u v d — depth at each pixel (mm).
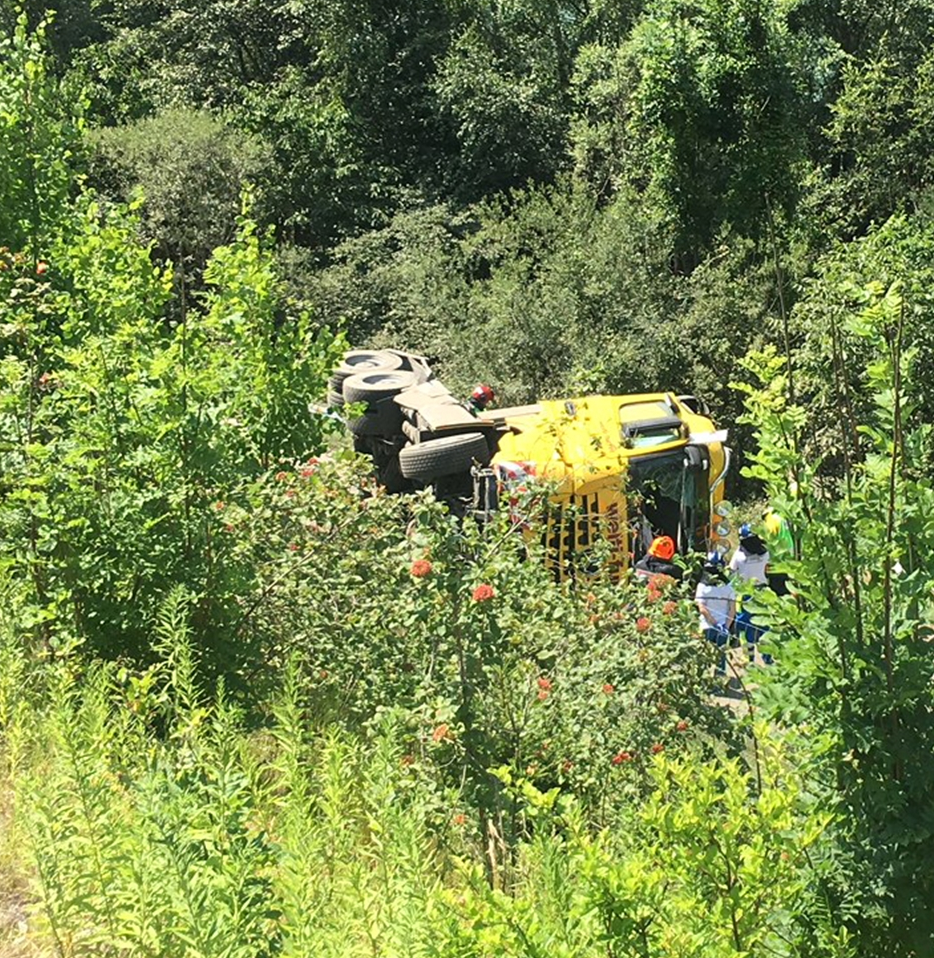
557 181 28094
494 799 5883
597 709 6523
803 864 4035
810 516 4219
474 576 6195
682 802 3930
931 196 24453
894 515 4129
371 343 25578
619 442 12938
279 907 3779
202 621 6750
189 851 3727
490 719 6367
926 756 4039
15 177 10555
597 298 21703
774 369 4438
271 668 7234
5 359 7742
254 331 8820
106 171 29719
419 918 3646
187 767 4422
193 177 29719
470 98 32469
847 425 4926
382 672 6777
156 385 7168
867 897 4016
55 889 3914
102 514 6602
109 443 6809
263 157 30828
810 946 3979
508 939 3285
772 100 21438
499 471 12648
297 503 7523
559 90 33906
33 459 6660
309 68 36938
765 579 11195
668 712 6613
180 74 37094
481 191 33344
